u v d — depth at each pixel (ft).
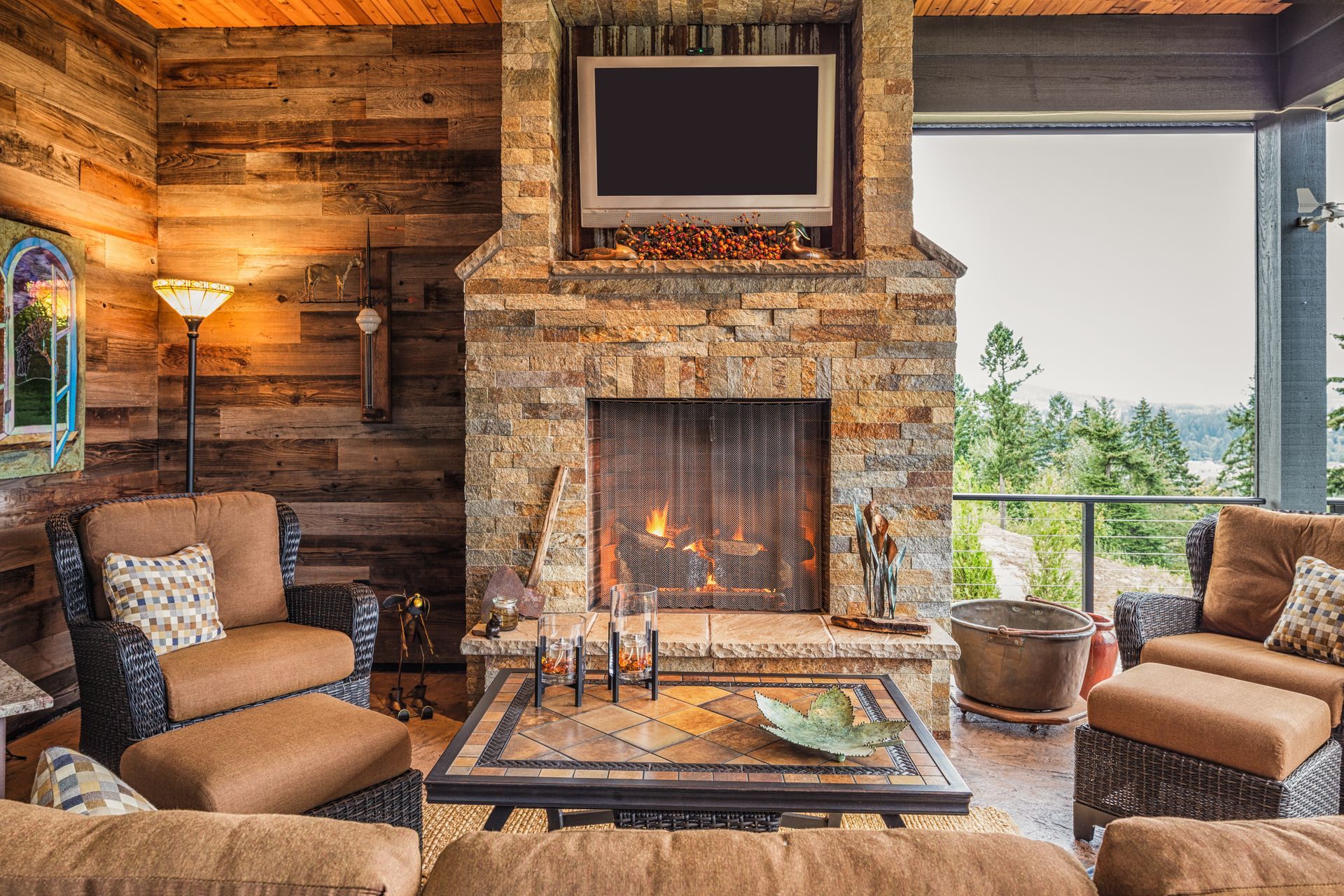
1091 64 12.77
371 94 13.23
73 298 11.41
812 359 10.94
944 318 10.82
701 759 6.07
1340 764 7.90
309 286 13.34
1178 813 7.57
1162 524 22.18
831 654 10.10
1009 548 18.70
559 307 10.99
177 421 13.51
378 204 13.26
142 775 6.64
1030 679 10.50
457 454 13.30
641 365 11.00
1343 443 17.40
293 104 13.28
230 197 13.37
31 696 6.41
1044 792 9.11
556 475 11.03
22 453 10.59
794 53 11.80
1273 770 7.07
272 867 2.83
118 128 12.44
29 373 10.67
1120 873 2.91
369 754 7.11
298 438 13.42
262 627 9.96
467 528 11.18
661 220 11.72
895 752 6.24
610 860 2.84
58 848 2.91
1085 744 8.14
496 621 10.41
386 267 13.23
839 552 11.02
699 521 11.47
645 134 11.51
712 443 11.38
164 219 13.41
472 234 13.20
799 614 11.33
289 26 13.23
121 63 12.48
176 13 12.80
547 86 10.85
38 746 10.39
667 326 10.98
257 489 13.44
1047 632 10.41
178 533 9.85
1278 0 12.12
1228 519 9.89
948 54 12.82
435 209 13.23
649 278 10.93
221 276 13.42
